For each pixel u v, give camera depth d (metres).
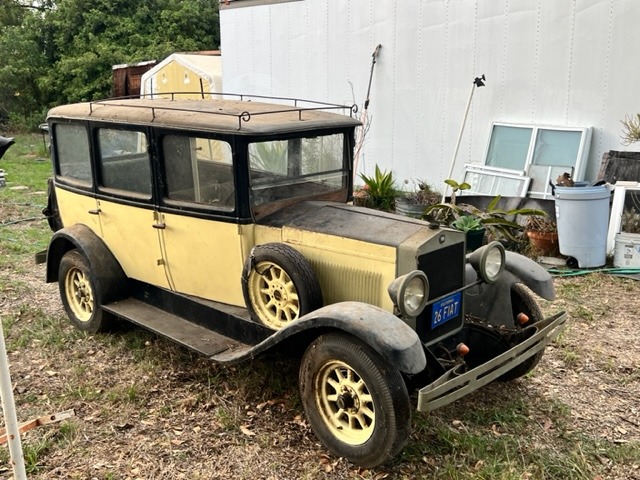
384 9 8.84
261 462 3.42
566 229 6.28
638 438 3.61
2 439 3.14
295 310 3.62
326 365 3.34
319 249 3.70
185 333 4.17
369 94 9.25
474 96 8.17
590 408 3.92
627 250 6.22
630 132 6.67
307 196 4.20
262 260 3.66
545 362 4.51
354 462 3.30
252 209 3.87
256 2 10.42
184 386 4.22
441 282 3.59
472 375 3.19
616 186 6.54
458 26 8.15
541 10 7.41
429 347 3.61
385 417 3.10
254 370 4.34
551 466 3.33
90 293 4.93
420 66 8.62
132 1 23.17
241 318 3.94
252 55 10.74
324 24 9.59
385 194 8.12
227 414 3.85
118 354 4.71
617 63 6.95
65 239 5.00
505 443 3.51
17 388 4.23
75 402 4.05
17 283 6.26
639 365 4.44
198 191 4.03
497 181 7.75
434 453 3.47
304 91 10.13
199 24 23.45
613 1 6.86
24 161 15.18
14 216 9.33
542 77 7.55
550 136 7.48
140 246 4.52
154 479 3.29
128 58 21.36
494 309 4.18
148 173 4.27
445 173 8.64
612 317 5.28
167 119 4.07
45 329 5.16
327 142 4.25
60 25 22.44
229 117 3.92
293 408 3.91
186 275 4.27
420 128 8.80
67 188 5.05
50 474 3.33
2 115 22.27
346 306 3.24
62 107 5.06
